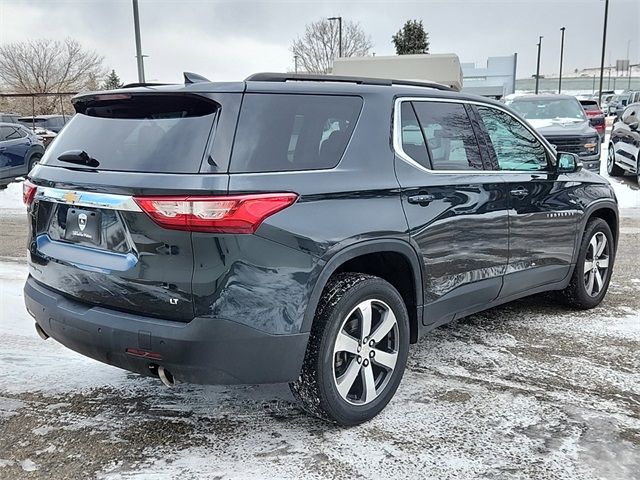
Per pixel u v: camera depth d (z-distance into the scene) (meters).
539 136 4.72
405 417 3.46
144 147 2.96
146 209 2.77
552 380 3.94
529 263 4.50
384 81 3.74
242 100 2.95
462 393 3.75
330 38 39.72
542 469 2.95
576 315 5.25
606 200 5.28
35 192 3.40
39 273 3.40
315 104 3.23
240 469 2.95
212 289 2.74
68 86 44.53
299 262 2.92
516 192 4.27
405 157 3.56
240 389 3.82
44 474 2.91
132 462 3.01
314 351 3.09
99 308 3.03
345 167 3.24
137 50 17.23
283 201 2.88
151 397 3.70
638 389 3.81
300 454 3.08
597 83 87.19
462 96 4.14
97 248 3.04
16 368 4.09
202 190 2.71
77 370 4.07
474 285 4.02
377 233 3.24
